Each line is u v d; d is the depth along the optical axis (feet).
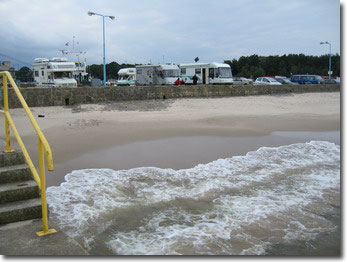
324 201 23.71
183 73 133.49
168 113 63.82
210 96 91.71
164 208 21.57
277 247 16.96
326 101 95.50
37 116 54.49
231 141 42.45
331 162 34.63
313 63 346.33
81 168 29.35
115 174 28.02
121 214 20.31
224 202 22.93
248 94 99.55
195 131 47.55
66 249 13.19
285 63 346.33
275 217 20.70
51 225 15.40
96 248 16.06
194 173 29.14
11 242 13.56
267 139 44.88
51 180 25.81
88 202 21.85
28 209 15.84
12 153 18.76
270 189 25.98
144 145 38.55
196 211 21.26
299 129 53.36
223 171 30.07
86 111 62.90
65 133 42.37
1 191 16.19
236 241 17.40
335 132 51.83
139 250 15.99
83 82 138.72
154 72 124.36
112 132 44.34
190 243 16.94
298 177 29.22
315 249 16.84
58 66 100.12
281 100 93.66
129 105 71.61
